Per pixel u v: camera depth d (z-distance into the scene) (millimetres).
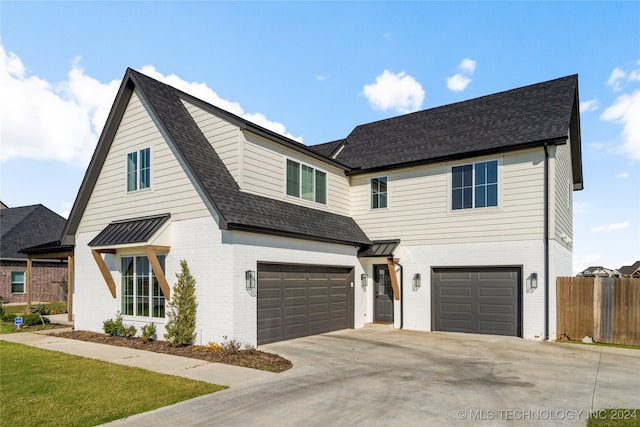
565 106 13523
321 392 6789
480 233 13250
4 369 8258
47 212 31312
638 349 10773
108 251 12422
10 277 26359
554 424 5367
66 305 23156
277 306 11570
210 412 5766
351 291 14641
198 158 11195
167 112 12047
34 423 5270
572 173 17938
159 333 11383
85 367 8461
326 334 13133
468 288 13461
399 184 15086
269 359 9289
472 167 13578
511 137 13125
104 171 13625
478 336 12758
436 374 8062
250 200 11438
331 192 15195
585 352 10344
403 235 14812
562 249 14180
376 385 7238
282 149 13094
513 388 7074
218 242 10336
